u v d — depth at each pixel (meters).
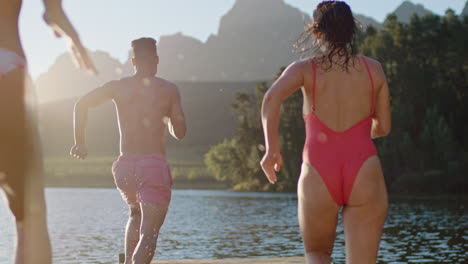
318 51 3.16
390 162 48.28
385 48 58.66
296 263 6.17
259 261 6.36
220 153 74.19
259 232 17.17
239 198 47.59
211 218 24.11
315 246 3.05
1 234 13.80
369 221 2.94
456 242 13.64
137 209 4.54
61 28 1.90
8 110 1.73
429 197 43.59
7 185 1.75
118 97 4.53
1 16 1.87
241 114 67.25
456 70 58.47
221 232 17.25
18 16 1.93
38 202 1.75
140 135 4.44
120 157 4.46
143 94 4.52
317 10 3.18
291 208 32.12
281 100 3.05
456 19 61.50
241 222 21.61
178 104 4.62
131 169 4.36
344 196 2.95
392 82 56.12
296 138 57.88
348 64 3.06
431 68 58.28
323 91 3.04
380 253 11.52
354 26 3.12
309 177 2.98
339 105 3.02
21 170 1.74
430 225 19.19
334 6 3.13
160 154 4.48
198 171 104.62
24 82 1.78
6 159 1.73
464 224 19.50
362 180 2.92
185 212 28.70
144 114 4.47
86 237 15.36
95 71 1.96
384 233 16.30
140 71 4.62
